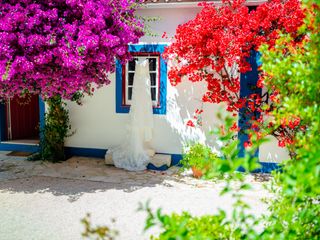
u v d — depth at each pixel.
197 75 7.94
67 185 7.40
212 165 2.04
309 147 2.15
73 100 9.11
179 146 8.97
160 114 8.98
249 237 2.28
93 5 6.69
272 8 7.00
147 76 8.48
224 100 7.89
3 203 6.30
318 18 2.42
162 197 6.70
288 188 1.94
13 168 8.68
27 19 6.27
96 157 9.67
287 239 2.27
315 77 2.35
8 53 6.06
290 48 2.85
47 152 9.28
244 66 7.18
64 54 6.14
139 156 8.70
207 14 7.43
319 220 2.41
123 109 9.30
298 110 2.32
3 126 10.59
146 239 4.85
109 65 7.30
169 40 8.70
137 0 7.81
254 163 1.87
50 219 5.59
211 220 2.45
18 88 7.10
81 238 4.89
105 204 6.29
